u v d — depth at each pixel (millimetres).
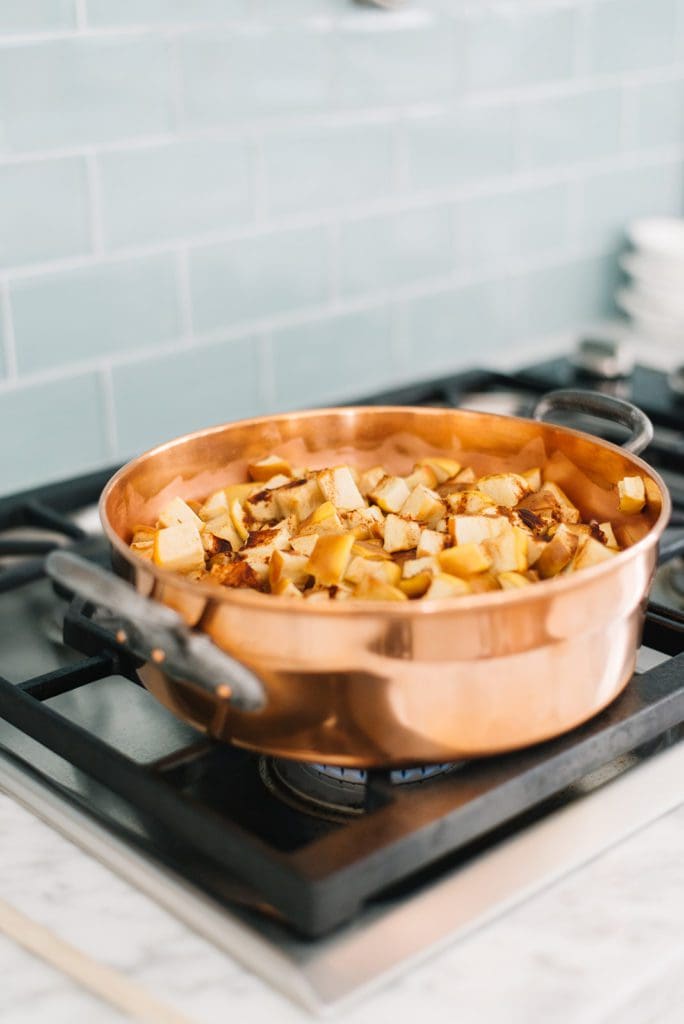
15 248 1095
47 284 1125
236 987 574
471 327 1498
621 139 1566
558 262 1563
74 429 1187
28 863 663
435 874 643
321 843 601
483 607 602
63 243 1123
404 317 1422
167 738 792
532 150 1472
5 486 1152
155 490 850
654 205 1651
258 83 1203
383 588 667
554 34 1433
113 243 1156
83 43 1074
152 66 1125
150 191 1165
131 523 820
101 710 827
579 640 646
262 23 1184
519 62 1412
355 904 591
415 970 584
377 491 852
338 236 1326
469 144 1405
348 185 1313
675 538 957
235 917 605
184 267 1215
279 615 602
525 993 570
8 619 961
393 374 1437
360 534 791
